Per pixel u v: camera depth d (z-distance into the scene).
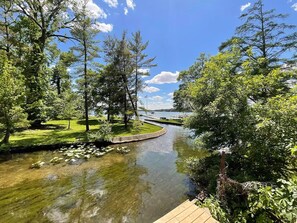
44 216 4.14
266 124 4.12
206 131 6.14
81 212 4.31
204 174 5.56
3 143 9.71
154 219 4.05
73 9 13.86
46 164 7.80
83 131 14.45
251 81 5.43
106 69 16.66
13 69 10.17
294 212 2.13
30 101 13.77
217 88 5.91
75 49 13.38
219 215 3.28
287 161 4.10
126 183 6.01
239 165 5.12
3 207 4.51
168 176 6.62
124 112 17.03
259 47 10.34
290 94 4.82
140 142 13.09
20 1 13.54
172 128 23.06
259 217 2.89
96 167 7.57
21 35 14.95
